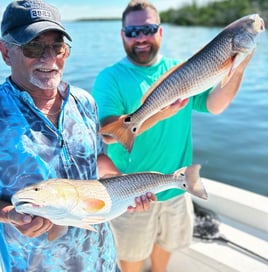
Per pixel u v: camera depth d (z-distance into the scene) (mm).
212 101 2764
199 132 8039
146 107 2391
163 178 2045
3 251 1846
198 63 2240
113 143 2824
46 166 1779
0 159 1708
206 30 31984
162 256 3148
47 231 1728
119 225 2932
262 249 3078
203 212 3449
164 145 2795
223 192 3494
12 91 1781
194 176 2109
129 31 2744
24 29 1713
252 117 8875
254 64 15500
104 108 2742
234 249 3102
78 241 1883
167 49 19953
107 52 17781
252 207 3266
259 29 2125
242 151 6965
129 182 1935
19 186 1733
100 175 2154
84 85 10492
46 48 1755
